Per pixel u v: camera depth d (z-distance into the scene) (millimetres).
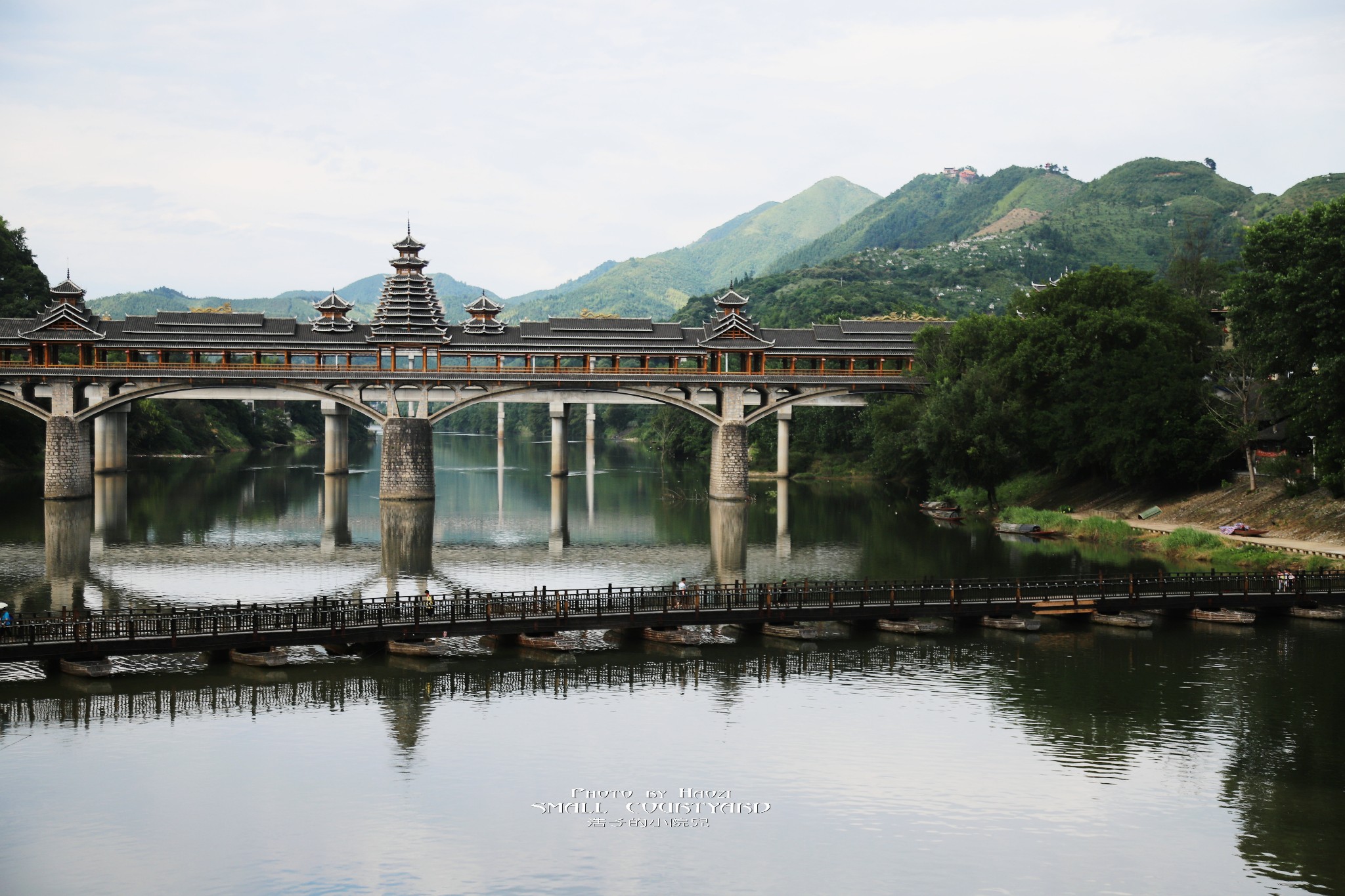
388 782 44250
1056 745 48656
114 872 36844
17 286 175000
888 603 69500
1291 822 41312
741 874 37219
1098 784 44625
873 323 150625
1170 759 47125
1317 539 88938
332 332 141250
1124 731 50500
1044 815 41812
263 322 140250
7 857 37719
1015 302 142250
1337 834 40406
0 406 162625
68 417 135250
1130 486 116250
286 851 38469
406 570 90875
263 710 52125
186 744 47812
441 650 61125
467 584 83812
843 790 44000
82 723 49969
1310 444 99375
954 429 118375
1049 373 119875
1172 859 38531
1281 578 73875
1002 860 38344
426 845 39062
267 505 137250
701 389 146375
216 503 137500
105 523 117500
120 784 43656
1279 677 58688
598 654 62375
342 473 170375
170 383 137750
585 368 148125
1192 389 106625
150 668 57250
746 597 69750
